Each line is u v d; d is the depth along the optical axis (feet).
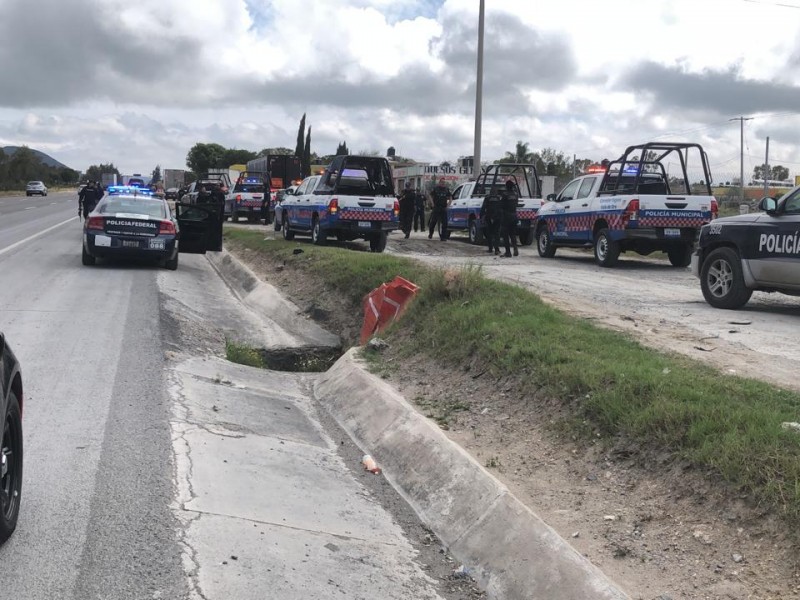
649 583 12.95
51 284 46.11
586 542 14.51
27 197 248.93
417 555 15.78
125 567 13.37
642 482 16.06
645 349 24.86
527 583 13.85
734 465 14.43
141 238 55.11
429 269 41.98
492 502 16.43
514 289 33.99
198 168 475.72
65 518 15.14
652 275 51.13
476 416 22.29
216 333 38.52
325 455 21.62
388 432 22.49
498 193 64.08
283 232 79.77
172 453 19.13
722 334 29.37
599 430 18.52
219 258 72.49
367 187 68.80
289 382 30.71
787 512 12.93
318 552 14.97
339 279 45.83
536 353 23.80
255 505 16.83
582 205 58.18
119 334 32.76
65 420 21.25
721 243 36.55
